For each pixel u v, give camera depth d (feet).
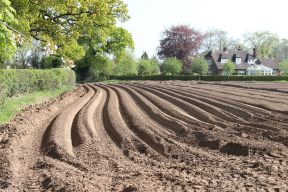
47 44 105.70
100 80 252.01
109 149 37.32
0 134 41.60
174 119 53.42
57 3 89.56
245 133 44.68
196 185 25.46
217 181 26.63
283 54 416.67
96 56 235.81
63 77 125.08
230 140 40.09
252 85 151.84
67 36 108.68
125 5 117.91
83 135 42.24
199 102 72.13
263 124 49.47
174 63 262.47
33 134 44.70
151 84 174.29
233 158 34.37
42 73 98.73
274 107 65.57
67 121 52.49
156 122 53.11
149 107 65.82
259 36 388.57
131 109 64.69
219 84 167.73
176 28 298.15
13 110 59.00
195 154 35.47
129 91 117.50
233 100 79.61
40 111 60.13
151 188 24.75
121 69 267.18
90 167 30.73
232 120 55.06
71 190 23.93
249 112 60.29
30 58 159.84
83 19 105.81
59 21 104.06
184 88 130.72
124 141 39.83
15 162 31.58
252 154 35.68
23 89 81.56
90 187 24.76
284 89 118.32
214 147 38.73
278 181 26.71
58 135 42.39
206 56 356.59
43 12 101.45
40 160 32.78
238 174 28.63
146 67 282.15
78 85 170.60
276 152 35.76
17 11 81.87
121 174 28.63
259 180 26.81
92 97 96.02
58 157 33.86
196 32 299.38
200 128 47.52
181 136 43.98
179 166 31.22
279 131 44.11
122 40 237.86
